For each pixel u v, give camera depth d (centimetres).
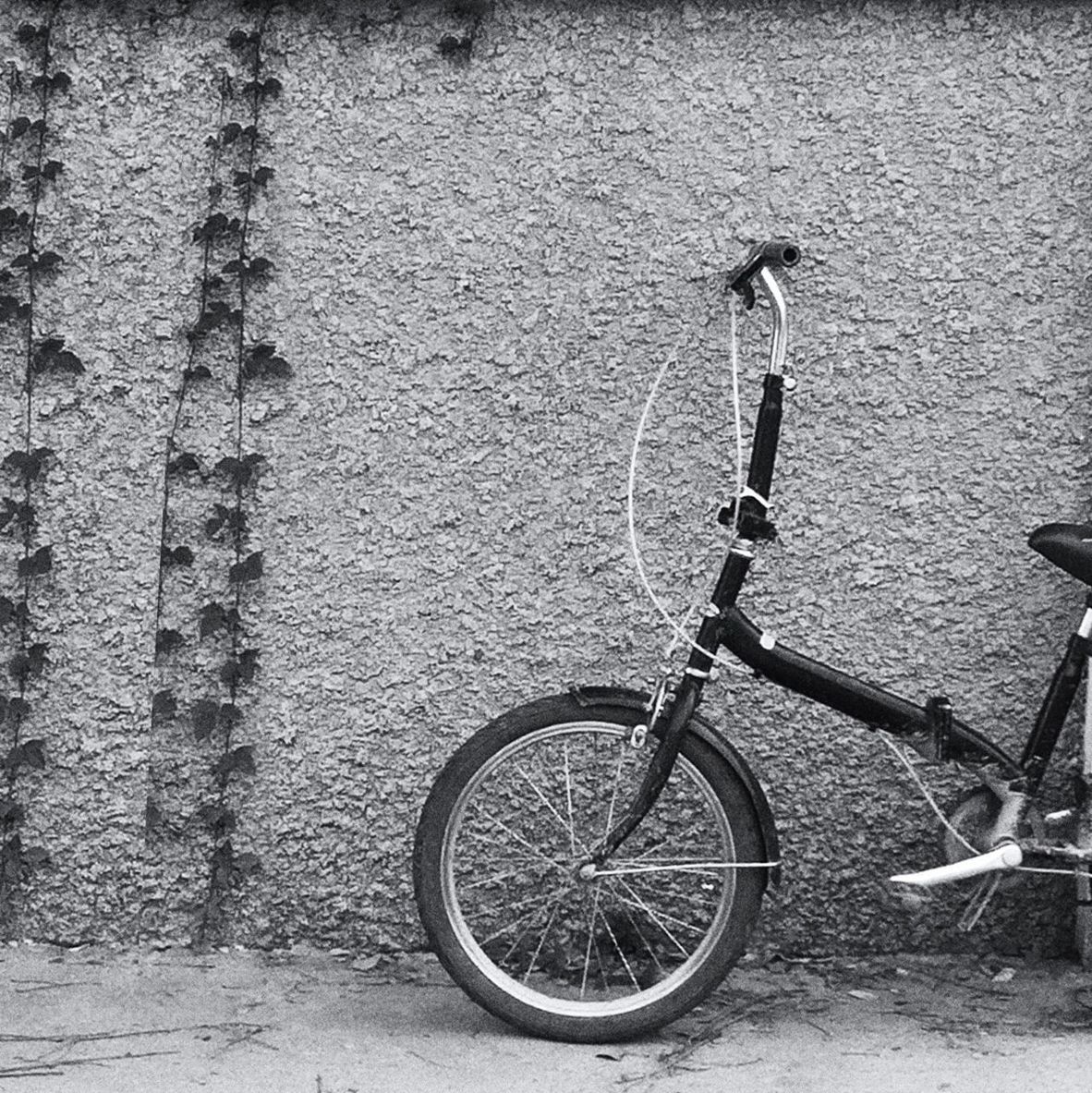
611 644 362
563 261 359
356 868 366
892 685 363
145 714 364
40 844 366
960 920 343
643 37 357
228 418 360
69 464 361
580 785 363
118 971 356
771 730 364
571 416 361
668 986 326
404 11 357
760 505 325
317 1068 308
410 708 364
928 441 361
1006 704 363
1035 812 332
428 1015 338
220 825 363
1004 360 360
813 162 357
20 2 356
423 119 358
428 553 362
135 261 359
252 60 356
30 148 357
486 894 364
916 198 358
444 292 359
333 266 359
